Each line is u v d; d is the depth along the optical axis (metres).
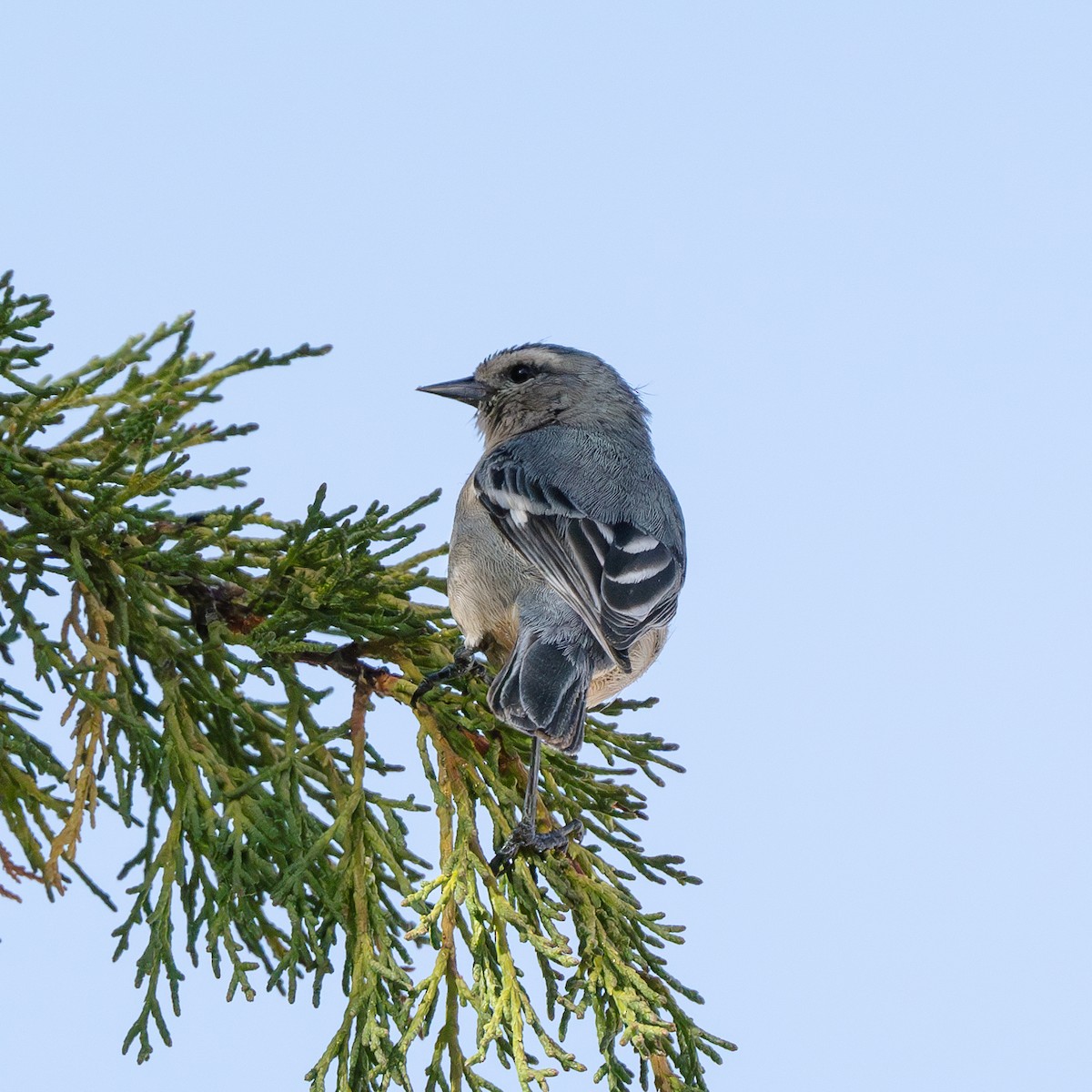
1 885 10.11
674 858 10.55
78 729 9.48
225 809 9.52
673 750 11.61
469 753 10.71
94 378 11.38
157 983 8.88
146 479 10.52
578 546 13.12
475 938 9.37
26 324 10.47
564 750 10.71
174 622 10.77
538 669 11.74
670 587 13.80
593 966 9.66
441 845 9.95
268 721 10.98
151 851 10.09
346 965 9.34
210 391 11.65
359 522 10.52
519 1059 8.88
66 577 10.35
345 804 9.80
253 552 11.25
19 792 10.38
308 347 11.68
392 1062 8.81
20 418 10.93
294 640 10.48
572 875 10.17
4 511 10.83
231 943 9.03
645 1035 9.22
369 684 10.81
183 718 10.02
